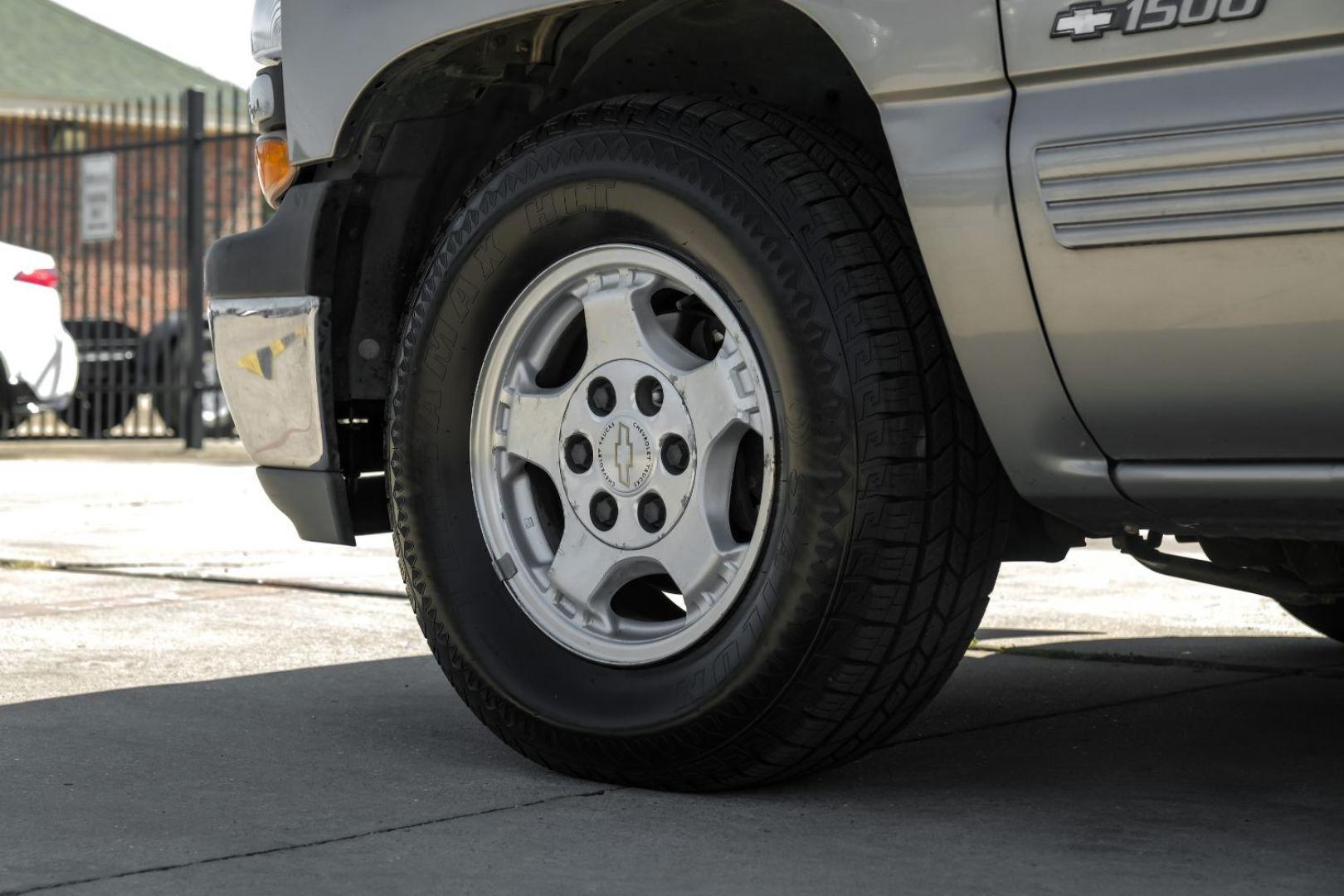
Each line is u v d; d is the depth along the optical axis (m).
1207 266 2.00
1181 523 2.19
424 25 2.62
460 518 2.71
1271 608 4.48
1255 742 2.87
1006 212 2.13
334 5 2.77
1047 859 2.14
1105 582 5.02
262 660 3.71
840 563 2.30
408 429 2.75
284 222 2.88
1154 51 2.02
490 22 2.53
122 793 2.49
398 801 2.46
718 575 2.43
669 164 2.46
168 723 3.01
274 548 6.13
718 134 2.44
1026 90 2.12
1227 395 2.03
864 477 2.29
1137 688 3.38
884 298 2.31
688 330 2.55
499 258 2.65
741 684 2.37
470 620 2.68
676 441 2.47
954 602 2.36
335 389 2.88
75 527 6.88
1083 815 2.37
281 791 2.51
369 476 2.98
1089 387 2.13
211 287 3.04
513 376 2.67
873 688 2.35
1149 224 2.03
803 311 2.32
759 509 2.38
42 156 14.00
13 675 3.49
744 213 2.38
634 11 2.55
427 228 2.93
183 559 5.71
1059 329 2.12
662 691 2.45
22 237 14.15
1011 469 2.24
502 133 2.89
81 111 25.22
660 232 2.47
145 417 17.25
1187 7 1.99
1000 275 2.15
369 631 4.11
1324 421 1.98
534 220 2.60
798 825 2.32
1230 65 1.98
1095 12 2.05
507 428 2.67
